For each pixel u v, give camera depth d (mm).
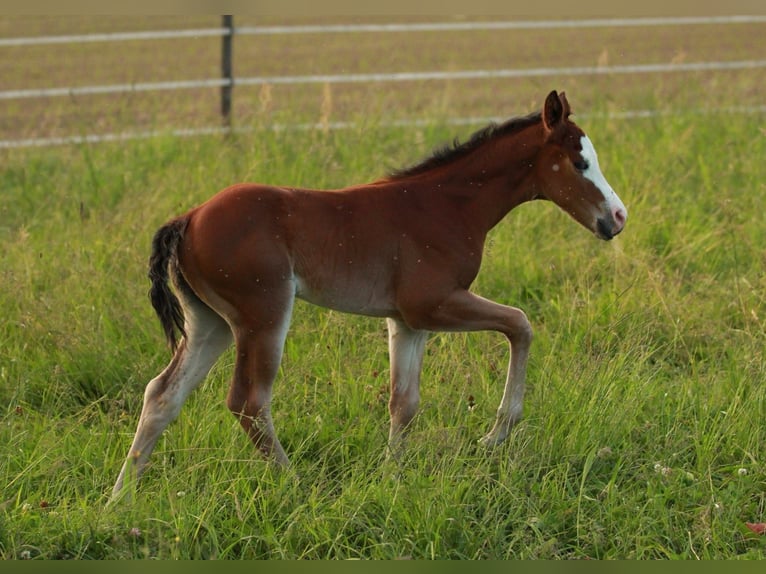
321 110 13438
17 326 8555
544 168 7176
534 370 7965
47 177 12445
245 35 22422
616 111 14250
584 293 8891
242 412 6691
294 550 5953
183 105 16094
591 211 7148
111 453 6945
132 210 10641
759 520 6336
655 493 6453
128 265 9523
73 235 10297
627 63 19594
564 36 22578
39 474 6477
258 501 6273
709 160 12516
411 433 6984
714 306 9023
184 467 6594
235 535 6031
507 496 6320
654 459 6816
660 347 8188
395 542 5938
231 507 6281
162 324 6691
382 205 6910
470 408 7273
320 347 8141
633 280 9023
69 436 6918
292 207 6707
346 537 5941
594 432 6898
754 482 6574
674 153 12484
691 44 21531
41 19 22562
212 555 5836
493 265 9586
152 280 6668
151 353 8281
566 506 6273
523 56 20422
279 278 6594
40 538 5891
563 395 7277
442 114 14703
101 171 12398
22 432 6941
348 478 6715
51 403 7609
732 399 7441
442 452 6676
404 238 6891
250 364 6664
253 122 13492
